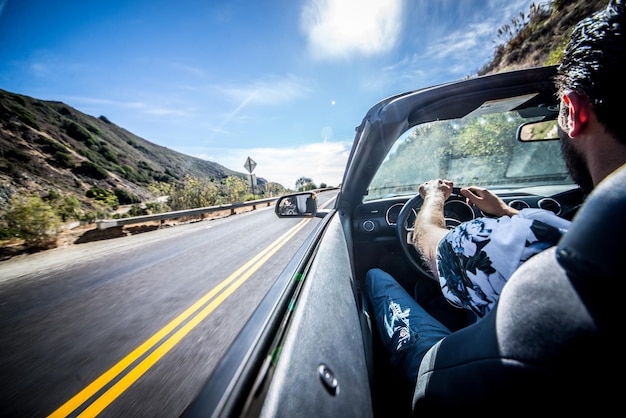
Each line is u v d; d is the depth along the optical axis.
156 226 10.22
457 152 2.03
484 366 0.40
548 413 0.30
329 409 0.42
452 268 0.65
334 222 1.46
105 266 5.16
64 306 3.42
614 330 0.24
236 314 2.84
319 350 0.52
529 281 0.38
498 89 1.27
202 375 1.99
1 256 6.43
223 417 0.33
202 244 6.58
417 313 1.01
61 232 8.09
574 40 0.50
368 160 1.57
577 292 0.29
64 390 1.91
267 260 4.69
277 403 0.38
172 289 3.70
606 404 0.25
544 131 1.71
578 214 0.31
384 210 1.95
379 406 0.80
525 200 1.68
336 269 0.90
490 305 0.55
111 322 2.87
